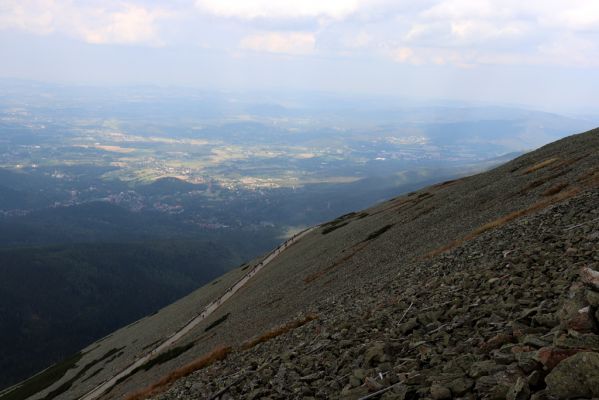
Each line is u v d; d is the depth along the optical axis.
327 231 119.31
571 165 55.00
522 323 10.30
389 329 15.67
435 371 9.57
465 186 84.94
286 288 67.81
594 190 29.81
